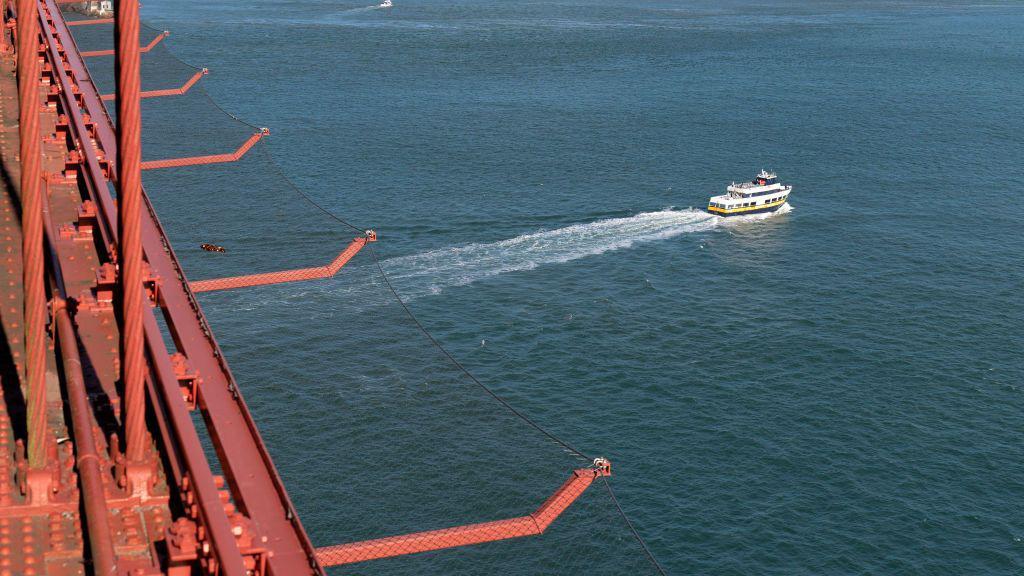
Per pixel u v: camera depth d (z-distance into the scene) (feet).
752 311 319.68
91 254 69.72
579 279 346.33
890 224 419.13
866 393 263.08
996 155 549.13
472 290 333.83
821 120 632.79
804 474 221.87
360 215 412.36
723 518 203.72
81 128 89.30
